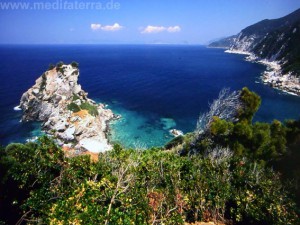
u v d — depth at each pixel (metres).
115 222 15.66
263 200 23.55
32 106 75.31
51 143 24.38
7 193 20.00
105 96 107.81
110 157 26.88
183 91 121.00
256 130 37.66
